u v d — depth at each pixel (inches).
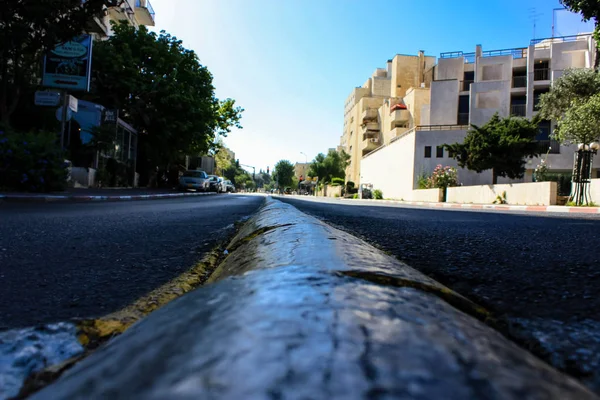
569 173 1312.7
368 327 20.6
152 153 1012.5
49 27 437.7
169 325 23.0
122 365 17.7
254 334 18.9
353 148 2768.2
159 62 912.3
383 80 2573.8
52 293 59.2
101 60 808.3
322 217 215.8
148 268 80.2
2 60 468.4
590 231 161.3
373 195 1710.1
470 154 964.0
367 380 14.0
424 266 74.0
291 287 29.0
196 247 111.3
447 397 13.3
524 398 14.4
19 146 400.2
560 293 53.1
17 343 34.8
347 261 42.3
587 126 767.7
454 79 1536.7
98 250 104.1
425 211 361.7
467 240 119.7
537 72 1427.2
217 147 1349.7
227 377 14.2
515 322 39.5
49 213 233.6
